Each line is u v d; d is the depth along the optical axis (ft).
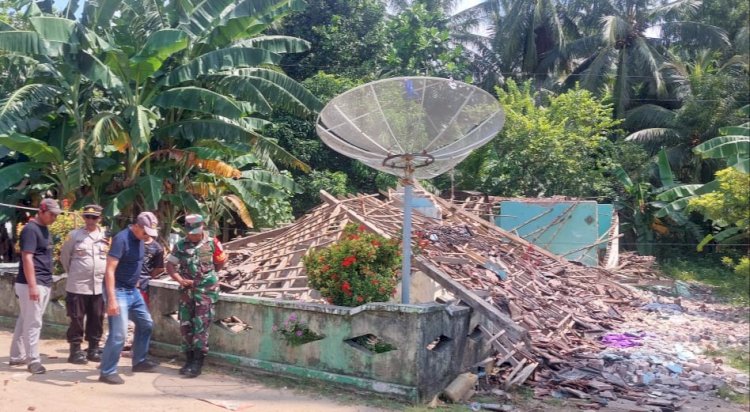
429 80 17.95
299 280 26.20
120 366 21.71
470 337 21.17
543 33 90.94
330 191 61.46
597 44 82.69
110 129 39.09
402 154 19.11
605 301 39.45
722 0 76.02
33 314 20.12
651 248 67.62
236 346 21.26
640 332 32.37
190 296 20.35
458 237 37.06
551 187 65.98
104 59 39.83
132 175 42.75
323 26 73.72
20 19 47.16
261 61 40.81
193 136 42.06
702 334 32.50
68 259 21.59
